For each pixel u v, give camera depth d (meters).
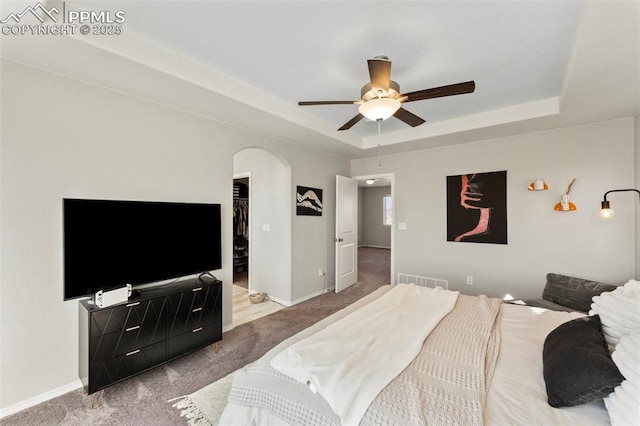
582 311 2.38
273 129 3.22
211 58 2.08
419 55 2.02
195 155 2.73
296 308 3.77
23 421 1.71
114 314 1.91
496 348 1.46
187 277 2.72
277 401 1.25
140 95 2.31
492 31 1.74
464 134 3.37
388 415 1.00
